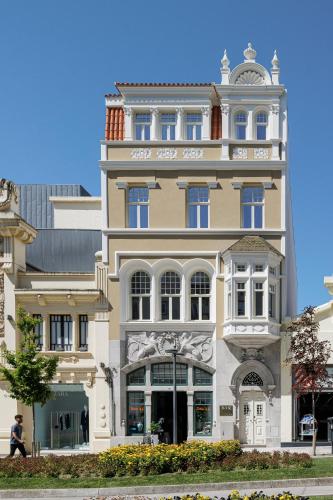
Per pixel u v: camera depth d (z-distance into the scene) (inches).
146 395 1502.2
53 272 1568.7
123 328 1523.1
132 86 1562.5
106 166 1552.7
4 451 1486.2
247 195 1561.3
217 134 1572.3
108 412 1499.8
